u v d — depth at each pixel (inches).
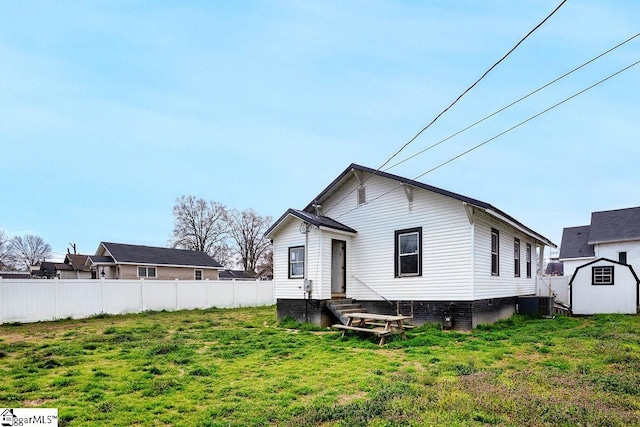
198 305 861.2
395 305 517.7
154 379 249.0
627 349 325.1
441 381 233.0
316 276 526.9
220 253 2039.9
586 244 1106.1
